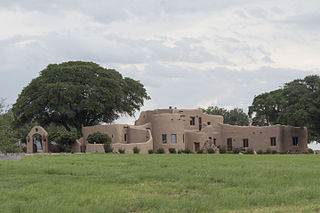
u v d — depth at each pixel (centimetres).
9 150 3188
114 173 2820
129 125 7325
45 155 5234
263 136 7412
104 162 3772
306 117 7069
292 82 7756
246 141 7581
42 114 7994
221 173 2767
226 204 1889
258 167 3108
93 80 7900
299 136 7550
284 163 3569
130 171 2944
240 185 2361
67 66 8181
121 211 1767
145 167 3209
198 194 2131
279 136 7262
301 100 7269
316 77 7481
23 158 4572
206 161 3812
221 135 7850
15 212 1734
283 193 2098
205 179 2541
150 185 2381
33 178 2628
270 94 9300
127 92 8606
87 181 2527
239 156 4897
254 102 9312
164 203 1880
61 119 8312
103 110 7900
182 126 7419
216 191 2181
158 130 7331
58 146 7462
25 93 7994
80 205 1867
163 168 3134
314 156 4975
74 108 7881
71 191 2158
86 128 7444
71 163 3703
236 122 12088
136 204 1864
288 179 2517
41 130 7425
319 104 7194
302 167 3173
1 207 1798
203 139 7531
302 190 2147
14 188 2297
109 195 2048
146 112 8038
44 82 7919
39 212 1698
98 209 1770
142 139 7169
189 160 3966
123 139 7200
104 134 7031
